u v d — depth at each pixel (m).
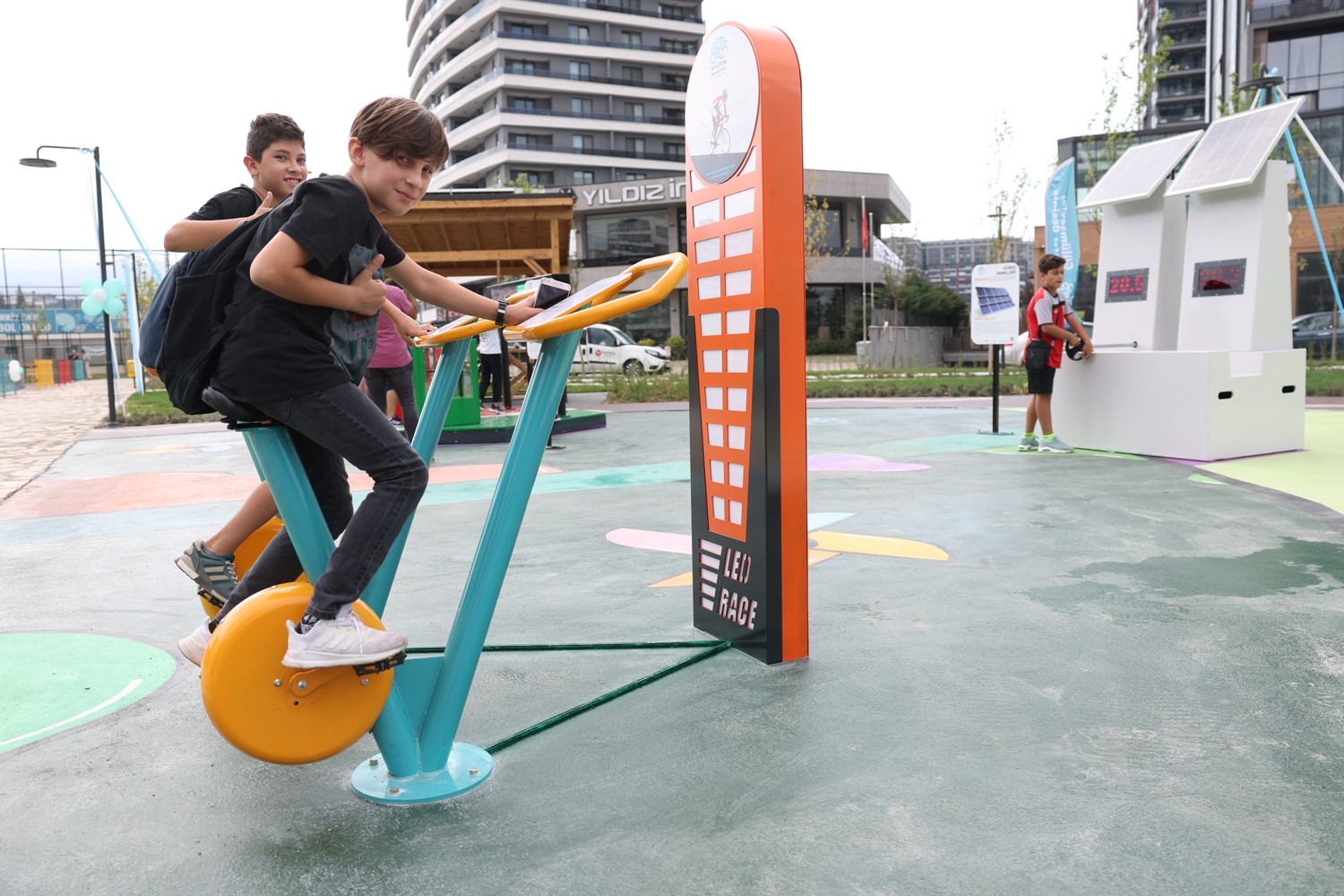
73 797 2.05
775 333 2.68
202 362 1.74
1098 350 7.85
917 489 5.82
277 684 1.76
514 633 3.15
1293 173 26.42
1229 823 1.77
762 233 2.65
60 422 15.46
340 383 1.77
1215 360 6.61
